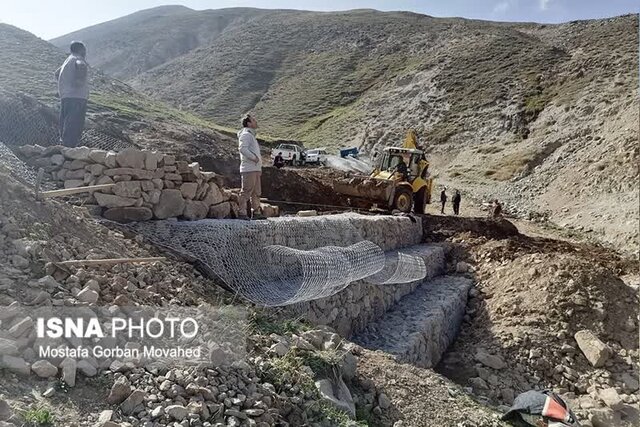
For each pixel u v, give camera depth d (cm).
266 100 6838
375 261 927
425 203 1800
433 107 4775
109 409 337
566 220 2436
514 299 1138
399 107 5059
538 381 920
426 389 643
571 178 2814
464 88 4919
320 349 565
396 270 1067
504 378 910
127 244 588
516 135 3862
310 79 7169
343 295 809
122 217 648
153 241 638
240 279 652
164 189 700
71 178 652
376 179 1655
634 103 3108
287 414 429
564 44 5419
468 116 4409
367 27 8831
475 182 3269
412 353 795
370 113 5222
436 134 4309
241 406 393
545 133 3622
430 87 5162
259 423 384
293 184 1596
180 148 2027
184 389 376
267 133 5400
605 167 2662
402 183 1666
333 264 770
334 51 8100
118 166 653
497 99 4462
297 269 775
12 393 313
